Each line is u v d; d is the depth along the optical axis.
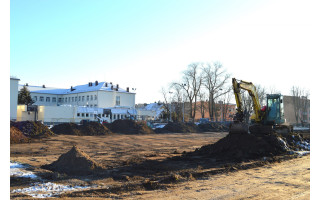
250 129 18.73
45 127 27.44
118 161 13.93
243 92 59.47
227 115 77.38
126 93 75.56
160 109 80.00
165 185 9.02
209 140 28.45
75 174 10.45
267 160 13.96
